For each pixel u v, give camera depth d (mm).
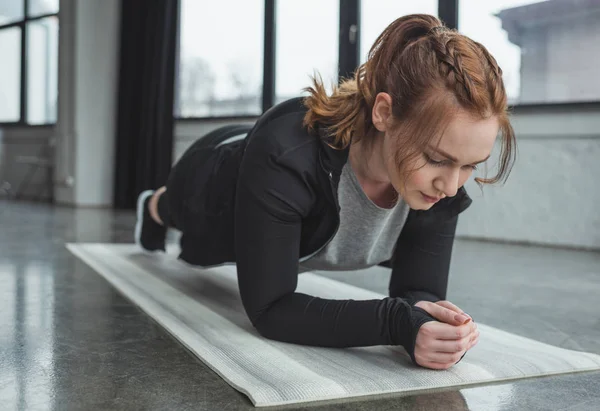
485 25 4020
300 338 1284
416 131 983
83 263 2500
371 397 1053
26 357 1259
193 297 1865
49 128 7504
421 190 1030
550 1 3732
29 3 7629
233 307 1740
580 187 3582
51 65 7527
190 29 6027
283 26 5328
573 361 1270
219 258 1753
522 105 3764
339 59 4812
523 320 1718
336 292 1990
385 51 1098
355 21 4723
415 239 1401
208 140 1841
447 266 1414
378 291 2092
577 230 3596
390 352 1297
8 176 8062
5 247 2943
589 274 2568
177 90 6152
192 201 1755
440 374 1154
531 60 3844
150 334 1457
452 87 957
